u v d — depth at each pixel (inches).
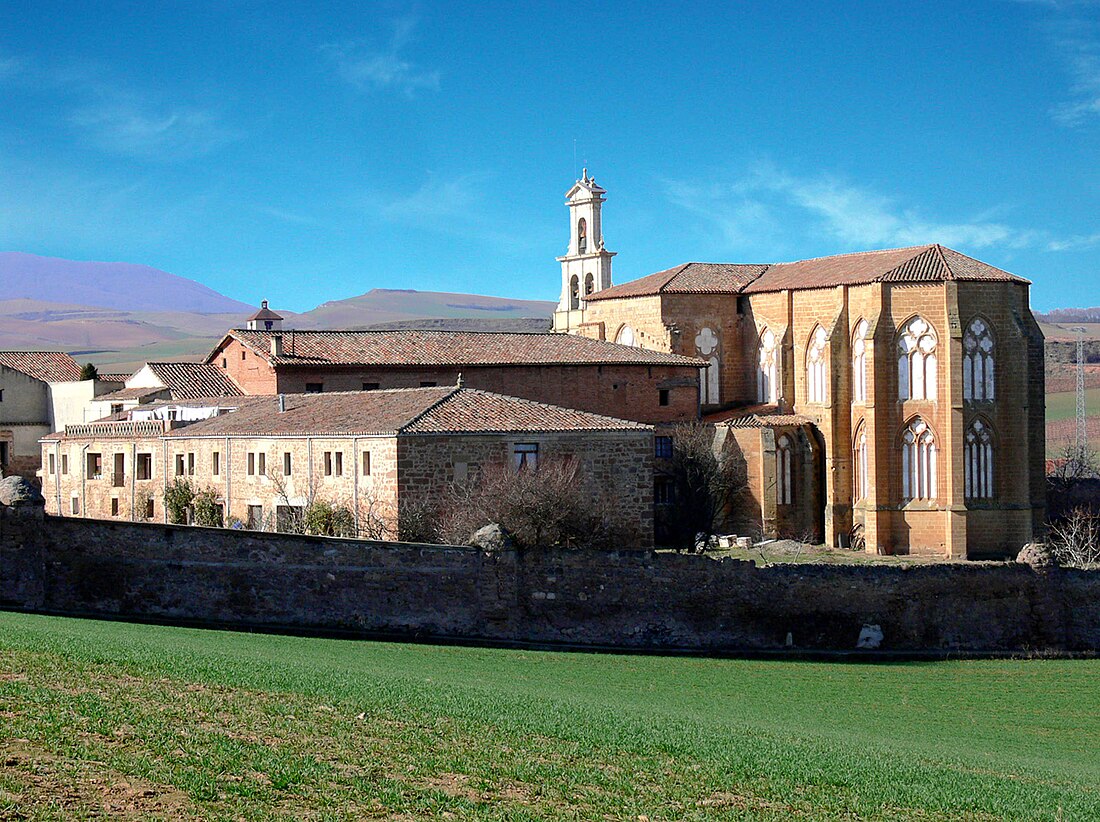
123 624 1833.2
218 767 1032.2
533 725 1280.8
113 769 1010.7
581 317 5556.1
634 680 1855.3
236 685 1314.0
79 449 3831.2
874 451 4333.2
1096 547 4094.5
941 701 1900.8
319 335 4293.8
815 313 4635.8
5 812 909.2
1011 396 4347.9
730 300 4950.8
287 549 2007.9
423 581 2068.2
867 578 2239.2
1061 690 2004.2
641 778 1136.2
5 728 1075.9
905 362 4355.3
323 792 1008.9
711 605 2183.8
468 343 4370.1
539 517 2743.6
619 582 2153.1
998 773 1358.3
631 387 4392.2
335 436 2935.5
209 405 3750.0
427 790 1037.8
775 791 1138.7
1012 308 4357.8
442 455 2827.3
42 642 1439.5
